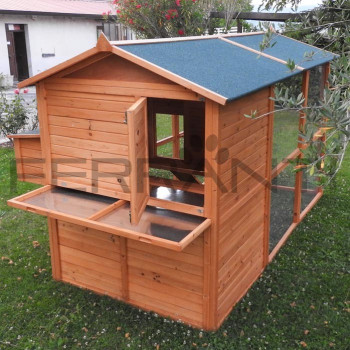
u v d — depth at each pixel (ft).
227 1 31.24
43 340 12.09
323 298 13.70
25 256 16.40
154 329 12.35
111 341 11.94
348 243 17.07
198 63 11.39
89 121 11.86
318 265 15.60
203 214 11.33
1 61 54.39
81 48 63.21
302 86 16.38
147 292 13.05
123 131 11.39
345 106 8.50
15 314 13.10
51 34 59.16
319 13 20.08
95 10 64.39
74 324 12.60
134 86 10.93
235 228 12.61
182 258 12.08
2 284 14.62
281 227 17.20
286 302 13.50
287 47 16.98
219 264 11.89
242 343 11.76
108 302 13.50
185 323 12.57
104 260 13.58
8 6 54.95
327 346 11.68
